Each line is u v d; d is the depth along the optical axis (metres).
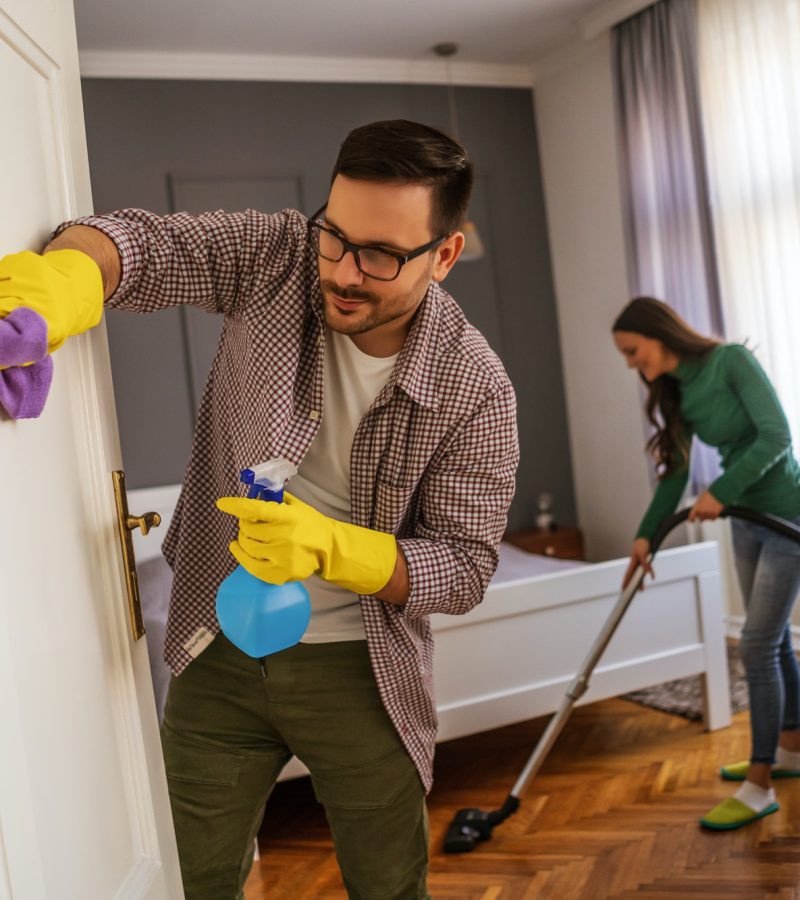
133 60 4.02
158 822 1.15
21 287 0.80
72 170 1.06
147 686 1.16
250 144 4.24
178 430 4.14
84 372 1.04
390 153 1.08
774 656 2.42
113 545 1.08
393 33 4.10
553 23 4.19
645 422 4.37
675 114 3.85
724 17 3.64
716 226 3.78
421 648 1.38
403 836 1.37
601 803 2.63
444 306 1.32
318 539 1.07
